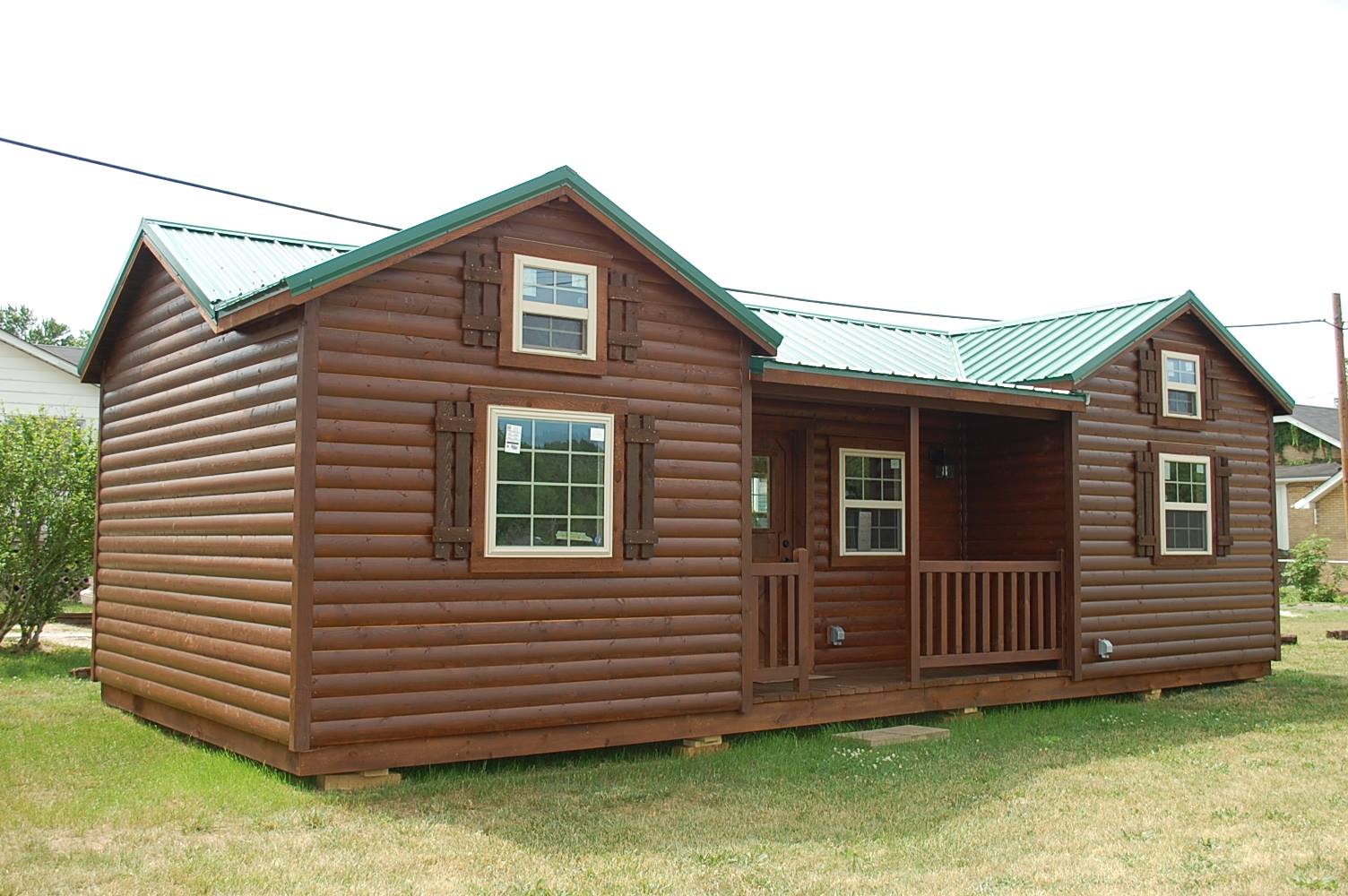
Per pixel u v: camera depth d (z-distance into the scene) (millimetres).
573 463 9516
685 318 10250
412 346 8836
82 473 16547
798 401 13156
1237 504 15430
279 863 6840
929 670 13258
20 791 8430
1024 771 9797
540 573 9312
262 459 8906
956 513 14750
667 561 10000
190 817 7746
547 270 9523
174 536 10555
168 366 10953
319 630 8336
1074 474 13336
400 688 8641
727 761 9852
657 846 7406
